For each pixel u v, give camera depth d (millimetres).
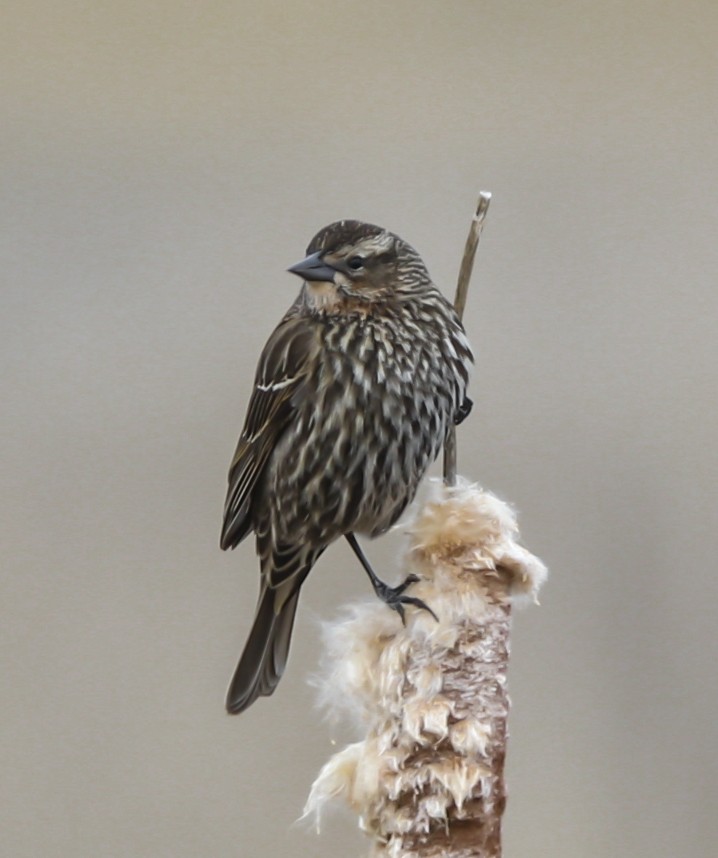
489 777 5863
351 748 5883
